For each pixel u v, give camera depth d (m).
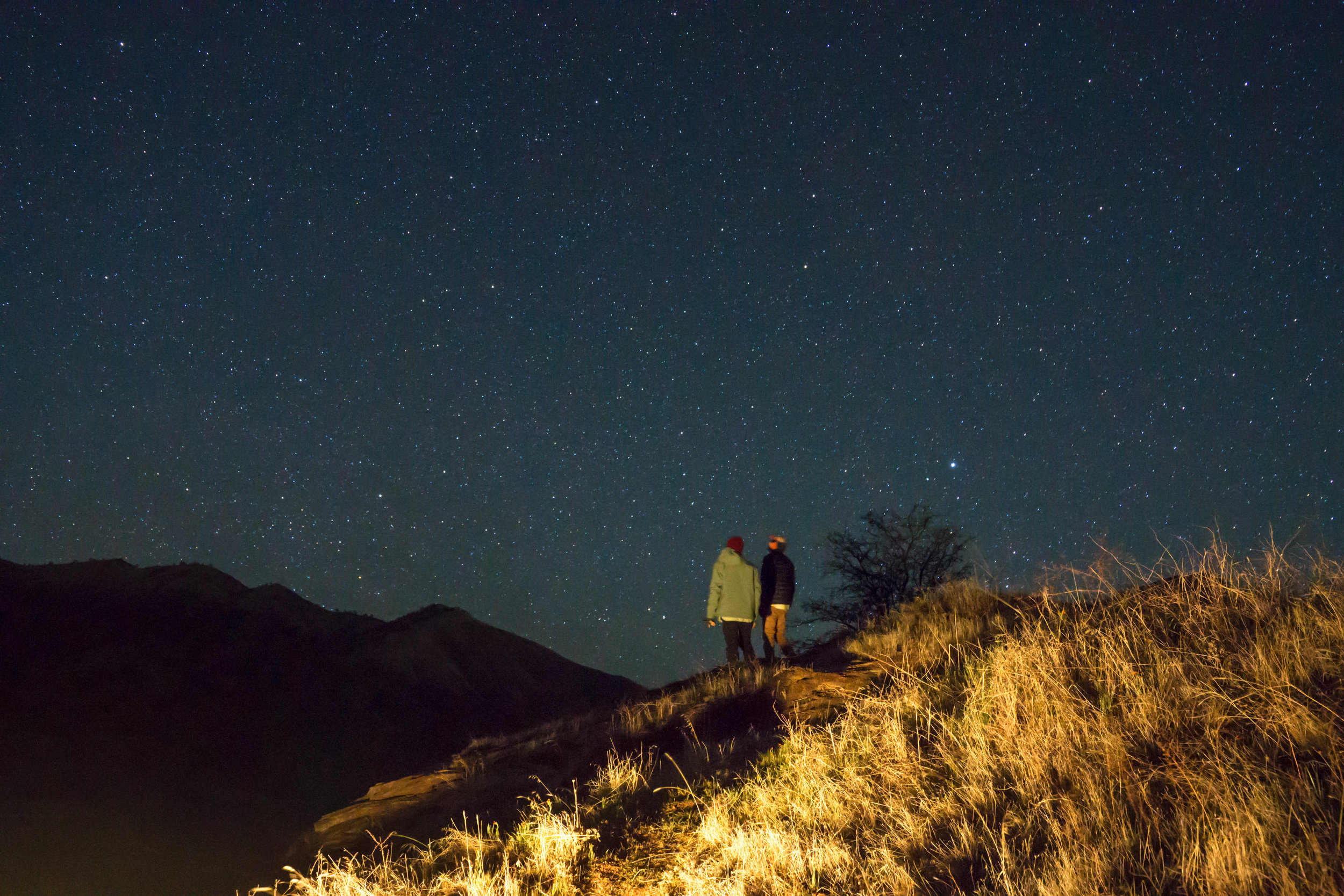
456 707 45.59
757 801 4.31
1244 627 4.49
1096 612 5.46
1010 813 3.36
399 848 6.47
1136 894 2.63
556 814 4.96
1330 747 3.04
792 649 11.16
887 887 3.14
